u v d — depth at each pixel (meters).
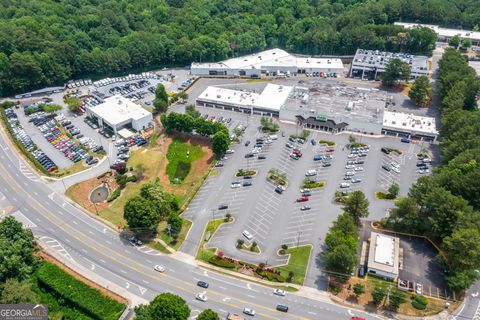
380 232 177.88
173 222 175.62
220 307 147.38
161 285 156.00
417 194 178.88
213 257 166.25
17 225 165.75
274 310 146.38
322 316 144.00
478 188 171.50
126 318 143.00
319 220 185.00
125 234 179.88
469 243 146.00
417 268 160.88
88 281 156.62
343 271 156.75
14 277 152.00
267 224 183.38
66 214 191.38
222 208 192.62
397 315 143.88
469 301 148.75
